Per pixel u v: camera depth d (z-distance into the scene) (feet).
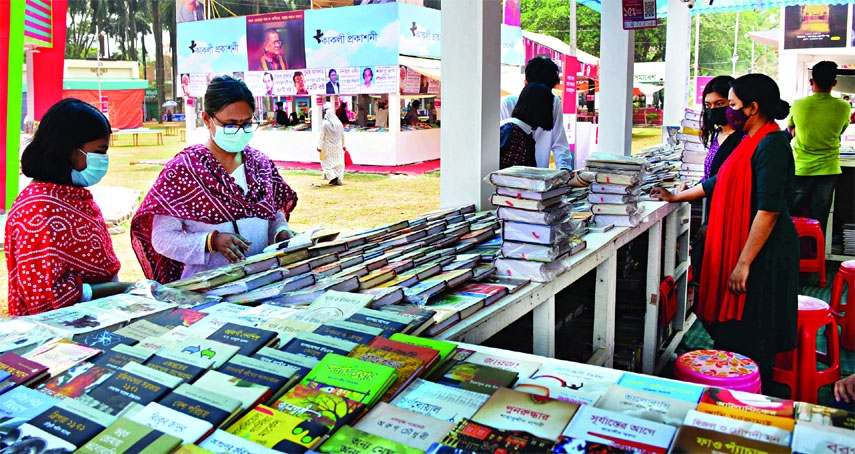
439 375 4.17
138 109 64.13
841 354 12.87
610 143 16.48
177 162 7.44
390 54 42.19
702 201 16.26
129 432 3.34
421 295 5.77
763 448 3.13
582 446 3.23
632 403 3.71
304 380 3.91
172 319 5.01
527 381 4.08
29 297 6.48
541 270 6.77
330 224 26.18
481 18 9.78
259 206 7.94
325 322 4.92
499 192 6.88
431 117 54.13
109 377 3.95
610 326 9.07
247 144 7.84
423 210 29.60
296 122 52.65
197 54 47.52
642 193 11.60
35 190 6.59
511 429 3.41
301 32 43.80
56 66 18.03
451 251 7.40
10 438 3.34
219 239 7.12
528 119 12.21
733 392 3.81
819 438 3.20
